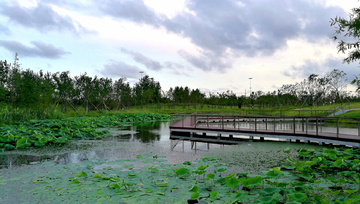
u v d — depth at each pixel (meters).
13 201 3.43
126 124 18.25
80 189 3.83
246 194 3.53
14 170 5.25
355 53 4.55
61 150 7.75
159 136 11.48
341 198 3.09
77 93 25.64
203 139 10.69
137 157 6.60
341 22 4.29
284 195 3.58
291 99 40.12
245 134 10.12
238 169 5.44
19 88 15.62
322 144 8.35
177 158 6.68
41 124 11.47
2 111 12.67
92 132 11.35
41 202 3.36
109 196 3.52
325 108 27.09
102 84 29.12
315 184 4.04
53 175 4.75
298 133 9.12
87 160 6.01
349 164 4.61
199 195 3.25
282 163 6.00
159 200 3.32
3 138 7.90
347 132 11.32
